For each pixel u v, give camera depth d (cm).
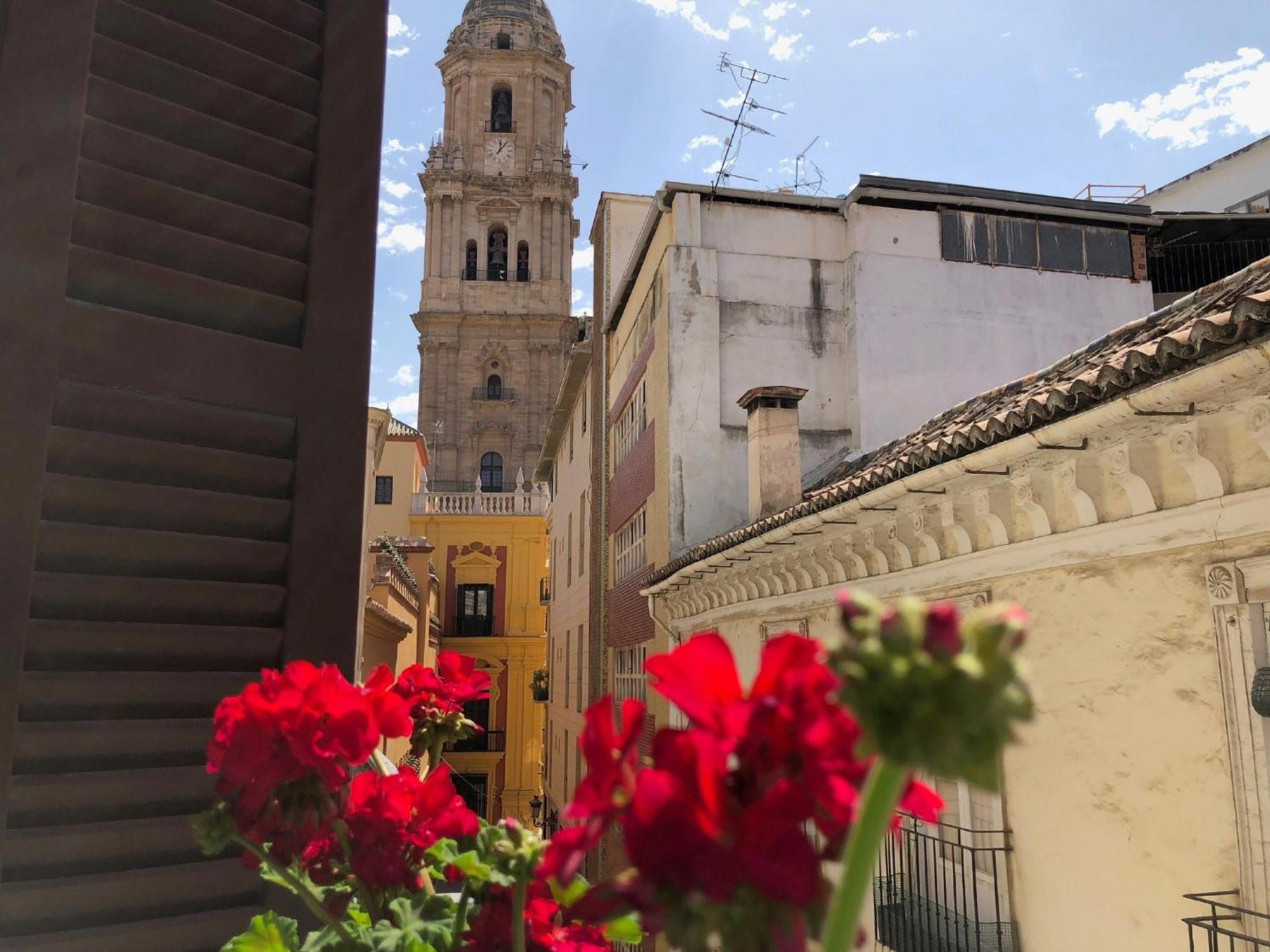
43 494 206
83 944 193
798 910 68
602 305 2238
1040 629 526
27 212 210
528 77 6016
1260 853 381
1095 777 479
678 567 1129
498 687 3981
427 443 5512
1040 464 502
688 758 71
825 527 736
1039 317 1478
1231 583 400
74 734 201
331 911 151
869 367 1416
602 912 74
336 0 280
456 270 5728
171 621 223
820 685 72
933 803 79
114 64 232
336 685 139
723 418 1417
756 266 1475
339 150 271
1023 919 530
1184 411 396
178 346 231
